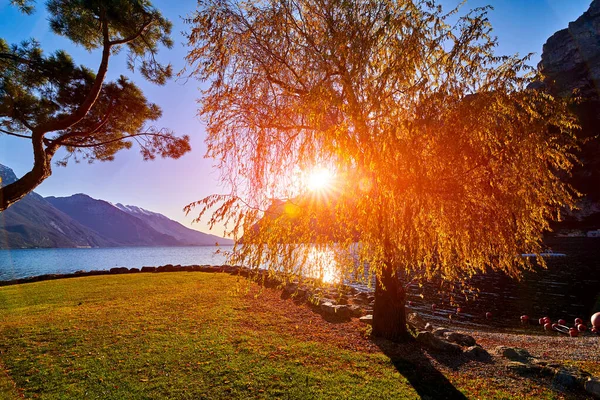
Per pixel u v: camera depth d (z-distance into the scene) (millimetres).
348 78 5293
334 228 5289
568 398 5004
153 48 9750
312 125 5348
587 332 13219
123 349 6469
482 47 5430
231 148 5930
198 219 5520
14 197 7102
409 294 21672
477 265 6434
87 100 7973
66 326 8039
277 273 5723
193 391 4828
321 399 4703
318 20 6270
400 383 5328
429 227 5426
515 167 5254
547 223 6277
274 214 5695
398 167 4570
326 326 8641
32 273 41656
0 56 7676
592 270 31922
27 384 4977
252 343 6965
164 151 11336
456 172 5039
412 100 5133
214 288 13695
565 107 5445
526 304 18672
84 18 8414
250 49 6105
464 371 5965
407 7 5543
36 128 7660
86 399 4562
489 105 4988
